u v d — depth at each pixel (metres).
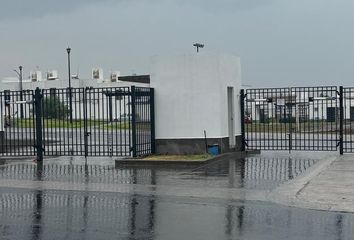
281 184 12.23
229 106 19.28
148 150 18.05
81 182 13.23
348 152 19.97
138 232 7.83
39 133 18.45
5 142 22.23
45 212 9.45
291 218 8.68
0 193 11.69
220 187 12.03
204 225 8.23
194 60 17.94
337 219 8.57
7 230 8.05
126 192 11.60
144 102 17.84
